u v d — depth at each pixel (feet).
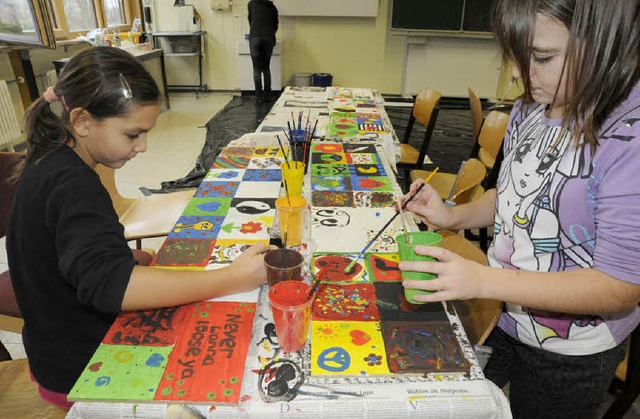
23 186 2.72
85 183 2.63
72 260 2.46
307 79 21.50
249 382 2.35
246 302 2.94
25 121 2.77
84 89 2.61
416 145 14.78
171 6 20.25
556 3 1.94
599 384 2.96
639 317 2.91
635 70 1.99
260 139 6.41
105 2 17.92
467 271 2.33
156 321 2.74
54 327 2.97
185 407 2.20
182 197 6.52
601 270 2.19
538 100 2.40
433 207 3.68
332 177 5.11
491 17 2.32
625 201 2.08
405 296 2.96
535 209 2.66
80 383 2.28
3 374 3.57
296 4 20.30
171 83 22.09
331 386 2.34
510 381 3.39
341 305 2.93
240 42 20.59
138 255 5.18
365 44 21.45
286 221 3.58
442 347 2.60
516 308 3.07
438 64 21.48
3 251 7.91
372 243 3.73
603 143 2.21
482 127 7.89
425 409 2.24
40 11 11.07
